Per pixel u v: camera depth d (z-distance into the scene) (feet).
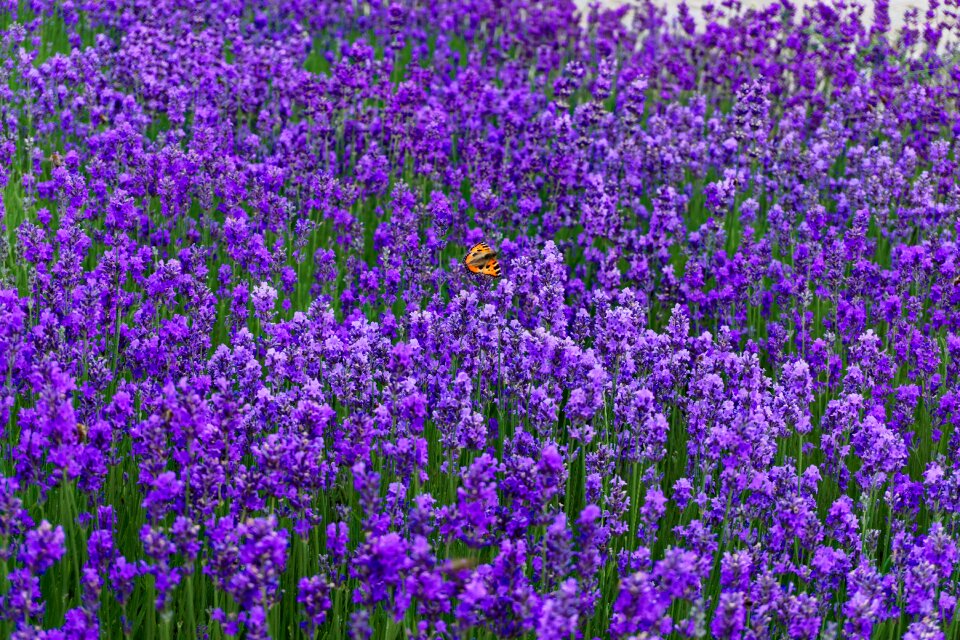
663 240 32.73
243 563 14.94
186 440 16.29
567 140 38.06
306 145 36.37
